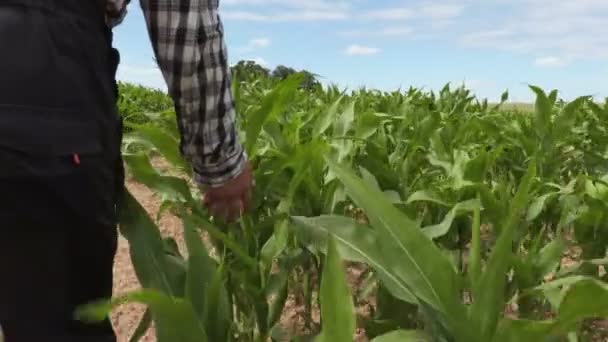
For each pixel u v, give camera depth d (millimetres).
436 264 1220
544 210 2986
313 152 2139
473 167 2648
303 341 1821
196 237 1588
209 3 1498
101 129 1302
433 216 2803
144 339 2902
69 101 1238
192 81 1521
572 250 3377
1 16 1199
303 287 3109
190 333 1174
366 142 2877
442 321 1227
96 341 1380
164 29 1463
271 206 2564
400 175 3020
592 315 1022
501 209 2270
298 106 5832
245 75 7023
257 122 2297
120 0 1441
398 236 1237
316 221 1433
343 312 959
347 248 1367
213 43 1520
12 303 1260
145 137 2475
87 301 1366
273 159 2309
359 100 5957
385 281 1297
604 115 4863
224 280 1973
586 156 4027
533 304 2139
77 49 1256
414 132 3809
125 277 3668
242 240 2254
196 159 1692
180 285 1641
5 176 1185
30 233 1240
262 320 2098
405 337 1152
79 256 1324
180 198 2436
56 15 1238
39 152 1192
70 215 1264
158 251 1609
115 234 1403
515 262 1956
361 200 1254
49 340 1284
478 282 1187
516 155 3939
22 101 1189
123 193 1557
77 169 1242
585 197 2482
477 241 1291
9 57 1190
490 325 1163
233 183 1779
